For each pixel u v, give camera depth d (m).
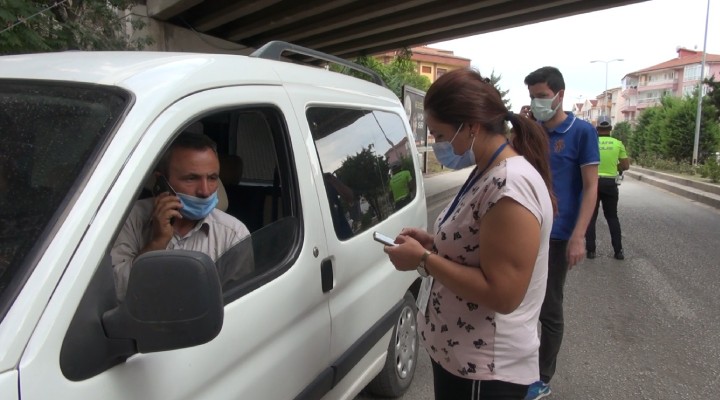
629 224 9.77
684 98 29.47
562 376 3.71
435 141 1.81
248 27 13.76
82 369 1.11
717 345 4.24
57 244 1.12
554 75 2.97
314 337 2.02
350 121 2.61
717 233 8.88
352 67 3.13
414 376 3.61
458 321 1.76
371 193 2.70
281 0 11.38
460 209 1.71
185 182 1.79
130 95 1.39
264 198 2.24
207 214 1.87
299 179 2.02
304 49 2.51
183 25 13.29
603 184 6.80
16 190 1.25
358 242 2.42
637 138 37.25
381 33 15.05
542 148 1.78
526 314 1.75
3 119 1.41
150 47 12.32
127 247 1.70
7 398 0.97
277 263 1.86
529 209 1.53
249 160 2.29
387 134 3.09
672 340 4.34
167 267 1.13
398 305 3.01
